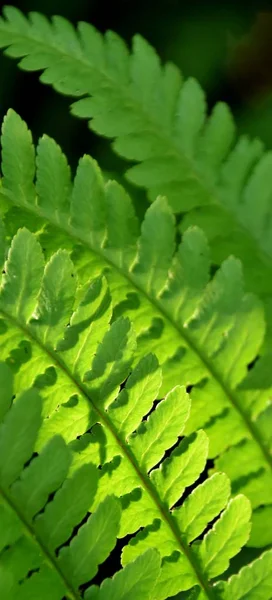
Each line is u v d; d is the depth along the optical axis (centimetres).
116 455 28
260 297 35
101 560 27
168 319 30
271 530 32
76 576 27
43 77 35
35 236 29
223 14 74
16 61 72
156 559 27
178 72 36
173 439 28
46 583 27
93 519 27
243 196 36
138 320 30
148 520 29
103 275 29
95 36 36
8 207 30
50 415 28
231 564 38
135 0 76
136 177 35
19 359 28
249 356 31
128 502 28
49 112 72
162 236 30
